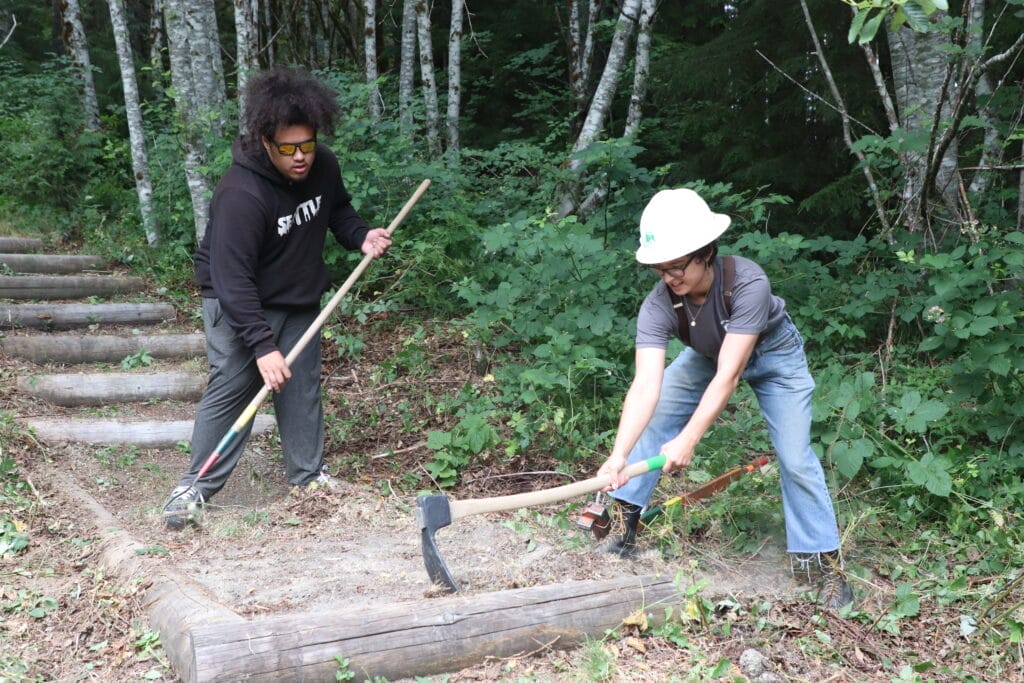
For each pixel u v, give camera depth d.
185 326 7.73
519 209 8.75
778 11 9.48
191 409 6.25
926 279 6.46
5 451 4.89
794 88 9.40
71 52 13.51
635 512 3.79
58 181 10.95
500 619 3.06
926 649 3.33
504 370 6.02
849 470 4.18
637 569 3.71
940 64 6.64
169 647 3.05
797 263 6.71
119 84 15.70
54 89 11.92
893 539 4.18
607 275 6.15
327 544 3.98
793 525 3.63
